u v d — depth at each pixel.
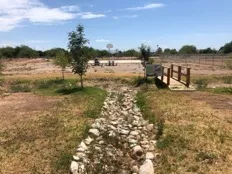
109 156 10.13
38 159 9.62
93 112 16.20
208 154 9.23
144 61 36.97
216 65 48.59
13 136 12.16
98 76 33.50
